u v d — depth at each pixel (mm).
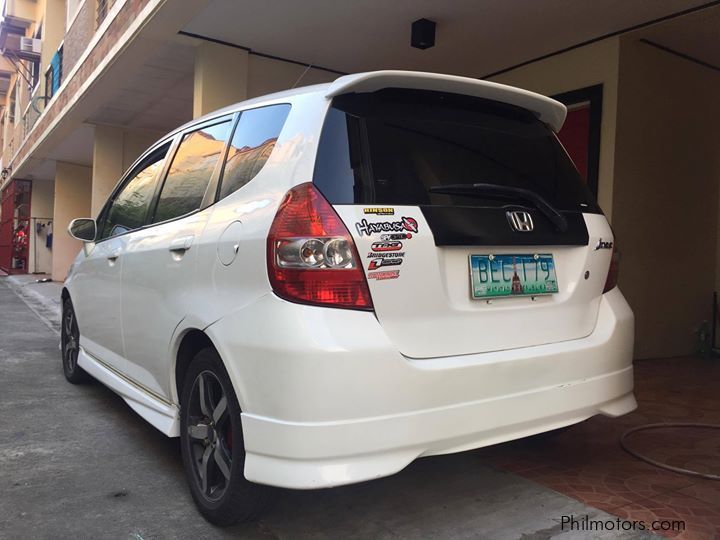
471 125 2842
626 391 2975
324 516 2816
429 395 2320
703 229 6977
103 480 3291
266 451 2273
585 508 2867
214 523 2734
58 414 4469
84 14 10875
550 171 3016
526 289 2688
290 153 2547
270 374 2260
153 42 6805
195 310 2750
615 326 2926
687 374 5816
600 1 5422
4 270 22453
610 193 6043
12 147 22906
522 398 2551
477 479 3213
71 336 5305
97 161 11352
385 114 2611
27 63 20609
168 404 3203
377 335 2262
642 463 3441
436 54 6879
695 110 6762
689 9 5488
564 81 6559
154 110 10148
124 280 3758
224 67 6871
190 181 3326
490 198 2672
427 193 2514
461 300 2516
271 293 2332
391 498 2990
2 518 2838
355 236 2289
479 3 5602
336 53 7031
